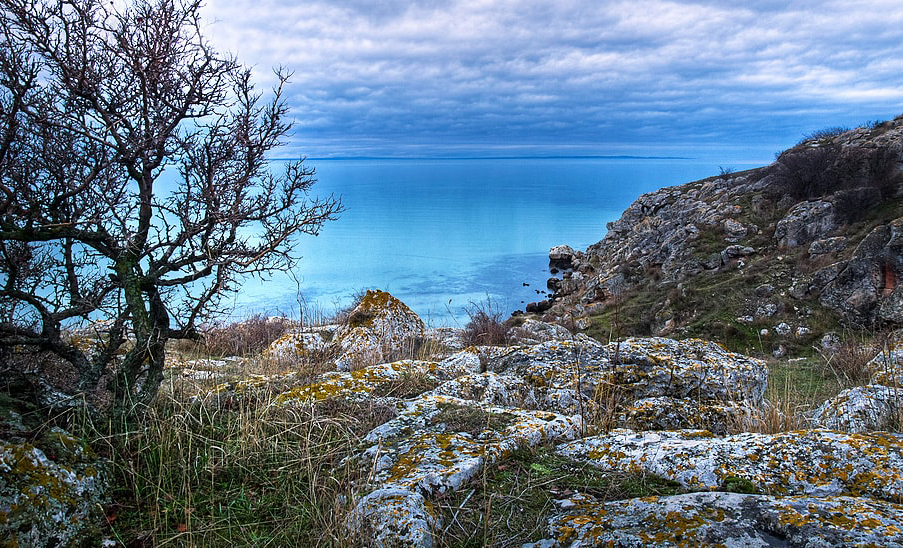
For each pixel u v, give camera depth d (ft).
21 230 12.12
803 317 104.32
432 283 268.82
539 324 61.16
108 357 14.69
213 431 14.67
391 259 388.16
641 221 200.95
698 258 145.79
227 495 12.19
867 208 126.00
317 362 26.45
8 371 13.91
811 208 133.49
